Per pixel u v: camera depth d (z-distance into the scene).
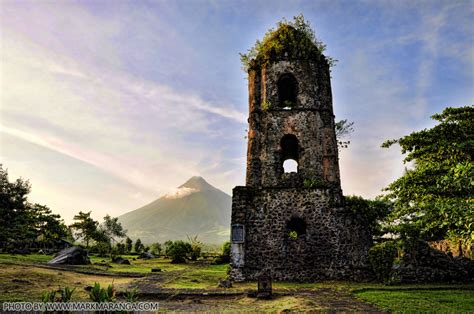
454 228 10.45
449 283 13.67
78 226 40.88
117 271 18.66
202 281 15.31
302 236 15.80
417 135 12.38
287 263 15.44
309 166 17.11
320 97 18.27
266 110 18.00
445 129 12.00
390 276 14.09
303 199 16.30
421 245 14.56
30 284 12.35
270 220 16.11
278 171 17.16
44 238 35.31
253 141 17.69
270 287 11.02
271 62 18.67
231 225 15.97
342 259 15.39
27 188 21.16
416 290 12.02
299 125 17.70
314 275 15.20
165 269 21.66
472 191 10.24
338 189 16.44
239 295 11.30
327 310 8.89
